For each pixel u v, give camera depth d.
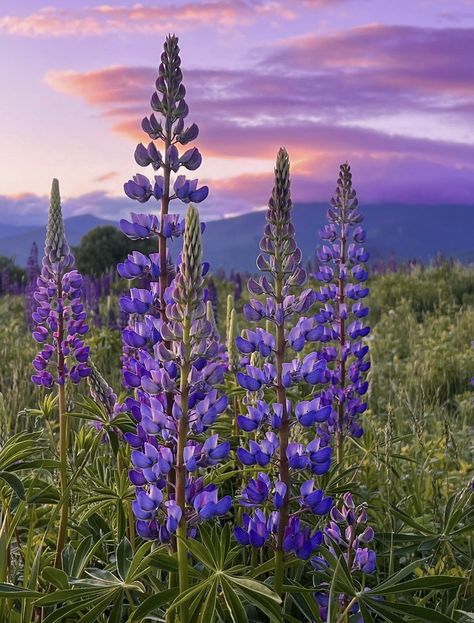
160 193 3.20
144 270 3.22
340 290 5.20
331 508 3.04
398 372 9.66
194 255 2.69
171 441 2.87
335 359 5.08
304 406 2.98
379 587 2.73
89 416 3.74
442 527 3.92
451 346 10.88
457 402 8.38
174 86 3.19
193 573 2.73
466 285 18.34
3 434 3.73
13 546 3.85
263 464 2.93
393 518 4.10
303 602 3.11
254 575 2.89
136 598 3.07
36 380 4.04
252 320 3.04
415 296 17.14
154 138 3.22
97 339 10.42
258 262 3.01
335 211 5.29
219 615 2.73
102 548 3.62
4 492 3.73
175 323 2.71
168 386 2.75
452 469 5.55
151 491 2.71
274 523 2.91
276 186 2.97
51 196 4.25
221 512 2.67
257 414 2.97
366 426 6.47
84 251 40.22
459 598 3.46
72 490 3.80
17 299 21.64
